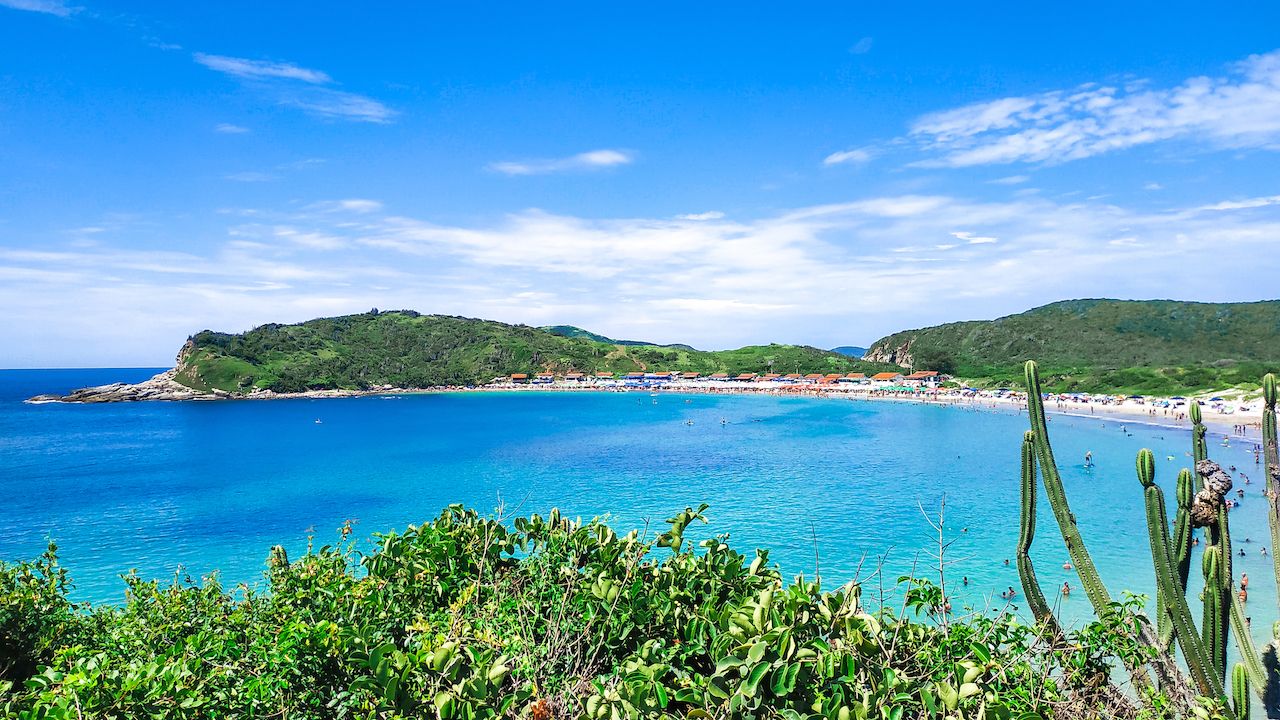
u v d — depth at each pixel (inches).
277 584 381.4
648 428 5064.0
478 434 4707.2
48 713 215.8
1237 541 1684.3
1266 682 354.3
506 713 225.1
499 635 287.6
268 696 241.3
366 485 2807.6
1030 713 239.9
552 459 3472.0
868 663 235.8
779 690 208.5
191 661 251.3
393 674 215.2
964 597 1331.2
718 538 343.6
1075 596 1334.9
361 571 579.8
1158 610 366.9
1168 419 4835.1
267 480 2945.4
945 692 231.0
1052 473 370.0
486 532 344.5
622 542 336.5
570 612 294.7
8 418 6102.4
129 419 5979.3
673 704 253.6
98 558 1790.1
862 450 3676.2
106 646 363.6
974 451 3592.5
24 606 418.9
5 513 2315.5
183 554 1825.8
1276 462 381.1
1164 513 350.0
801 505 2239.2
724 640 236.7
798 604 245.1
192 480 2957.7
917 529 1898.4
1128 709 298.8
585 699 236.2
